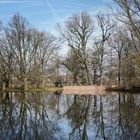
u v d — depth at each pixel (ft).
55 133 67.26
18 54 268.21
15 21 264.93
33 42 277.03
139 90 240.94
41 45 290.76
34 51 277.85
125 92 236.63
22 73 271.28
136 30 151.53
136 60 173.37
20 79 274.16
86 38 293.84
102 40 290.97
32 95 210.79
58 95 211.82
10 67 268.21
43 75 315.78
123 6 150.61
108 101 150.41
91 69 304.71
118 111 105.81
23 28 267.39
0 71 269.03
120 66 271.49
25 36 268.41
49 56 308.19
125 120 84.23
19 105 133.08
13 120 87.35
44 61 306.55
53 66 325.62
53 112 107.45
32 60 277.85
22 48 268.00
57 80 350.64
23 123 81.92
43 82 319.68
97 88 271.28
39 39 281.74
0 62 267.80
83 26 292.40
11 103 142.72
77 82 311.88
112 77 299.79
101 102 145.59
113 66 297.74
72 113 104.27
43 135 65.26
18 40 266.36
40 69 301.63
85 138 62.08
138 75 233.76
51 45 305.53
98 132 68.28
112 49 290.35
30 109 117.08
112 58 296.51
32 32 275.80
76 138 62.23
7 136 64.08
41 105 134.21
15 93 234.99
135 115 93.81
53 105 134.31
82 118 91.35
